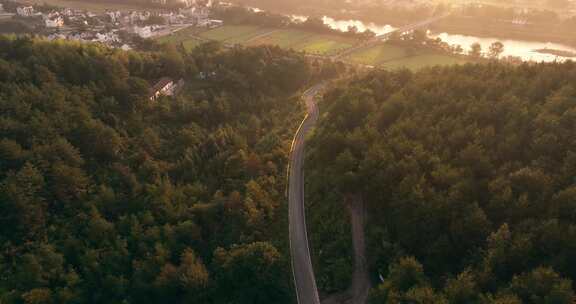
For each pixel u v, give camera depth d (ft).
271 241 488.85
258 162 599.57
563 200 359.46
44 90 607.37
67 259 464.65
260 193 536.01
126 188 549.13
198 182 578.66
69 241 470.80
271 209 525.34
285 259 459.32
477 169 435.12
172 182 583.99
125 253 470.39
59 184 508.53
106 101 652.07
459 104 529.04
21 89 597.11
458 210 397.80
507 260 351.46
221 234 508.12
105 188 528.22
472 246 381.40
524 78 552.00
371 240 441.68
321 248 469.16
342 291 419.95
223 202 532.32
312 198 536.42
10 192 467.93
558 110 458.91
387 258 418.72
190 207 536.42
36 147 526.57
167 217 518.37
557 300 299.58
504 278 350.64
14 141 517.55
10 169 495.82
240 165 602.44
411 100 583.58
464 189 410.11
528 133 453.17
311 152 618.85
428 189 419.54
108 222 496.23
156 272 454.40
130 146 618.03
